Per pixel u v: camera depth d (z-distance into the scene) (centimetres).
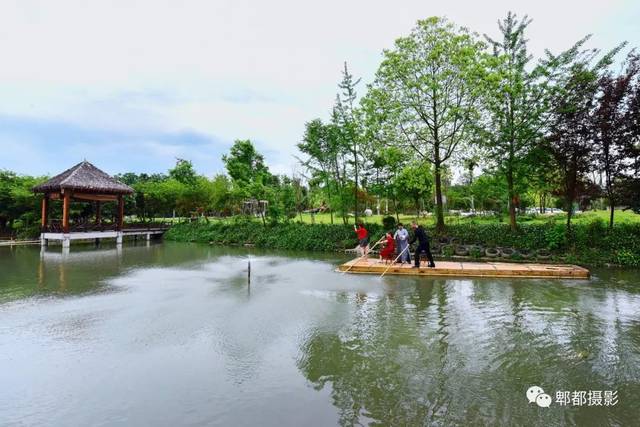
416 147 2195
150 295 1130
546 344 710
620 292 1130
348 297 1083
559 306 970
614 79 1698
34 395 529
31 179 3356
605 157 1747
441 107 2094
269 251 2470
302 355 664
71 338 753
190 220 3941
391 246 1630
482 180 2664
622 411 488
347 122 2583
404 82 2067
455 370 602
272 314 916
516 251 1916
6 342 731
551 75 1853
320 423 457
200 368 613
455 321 848
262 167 3512
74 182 2633
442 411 485
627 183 1705
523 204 4175
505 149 1944
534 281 1298
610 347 696
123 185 3028
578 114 1759
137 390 542
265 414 477
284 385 555
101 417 473
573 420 467
